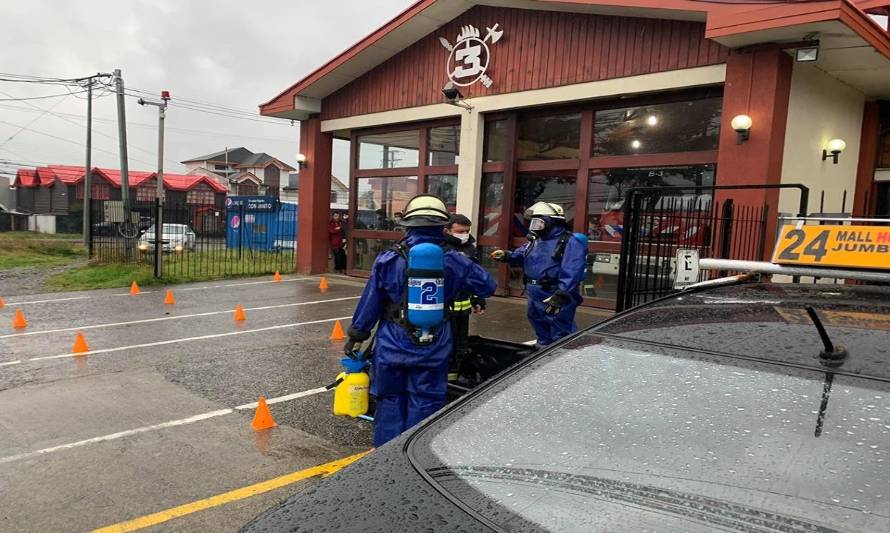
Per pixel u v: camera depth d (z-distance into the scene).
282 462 3.82
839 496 1.34
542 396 1.92
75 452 3.96
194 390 5.31
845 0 5.81
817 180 7.85
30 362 6.25
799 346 1.76
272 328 8.01
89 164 25.56
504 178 10.05
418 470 1.71
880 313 1.88
